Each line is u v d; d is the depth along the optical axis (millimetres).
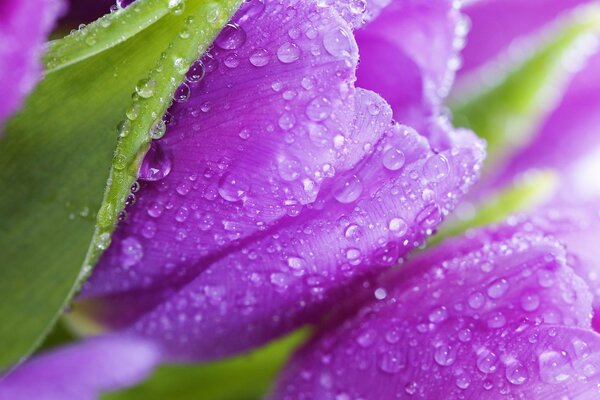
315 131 166
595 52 250
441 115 191
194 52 162
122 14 162
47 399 183
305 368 186
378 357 180
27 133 165
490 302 177
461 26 195
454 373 175
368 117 169
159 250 177
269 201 170
